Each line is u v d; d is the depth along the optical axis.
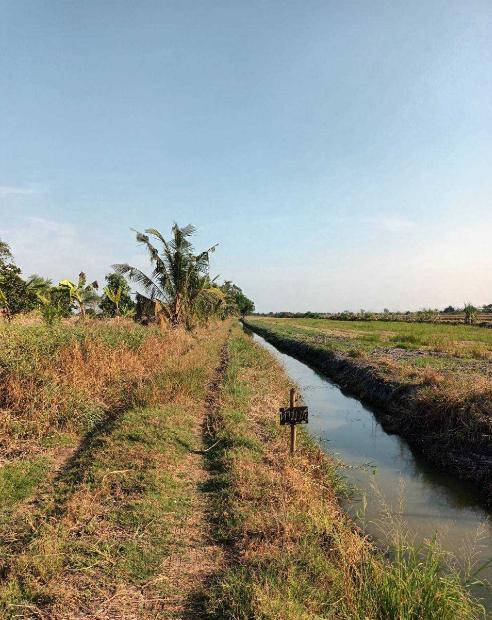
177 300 25.56
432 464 9.23
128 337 15.74
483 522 6.76
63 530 5.05
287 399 13.53
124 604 4.06
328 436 11.23
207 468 7.40
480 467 8.26
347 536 5.35
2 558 4.57
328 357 23.50
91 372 11.09
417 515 6.96
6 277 21.61
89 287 27.59
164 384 11.29
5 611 3.83
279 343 38.09
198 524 5.55
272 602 3.83
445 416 10.11
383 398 13.97
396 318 73.94
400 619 3.71
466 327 44.69
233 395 12.14
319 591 4.21
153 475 6.53
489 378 13.30
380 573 4.33
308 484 6.82
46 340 11.32
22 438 7.91
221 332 36.75
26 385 8.98
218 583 4.35
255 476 6.75
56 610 3.91
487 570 5.44
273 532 5.30
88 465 6.83
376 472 8.82
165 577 4.44
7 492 5.98
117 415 9.65
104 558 4.65
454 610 3.96
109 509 5.64
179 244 24.73
